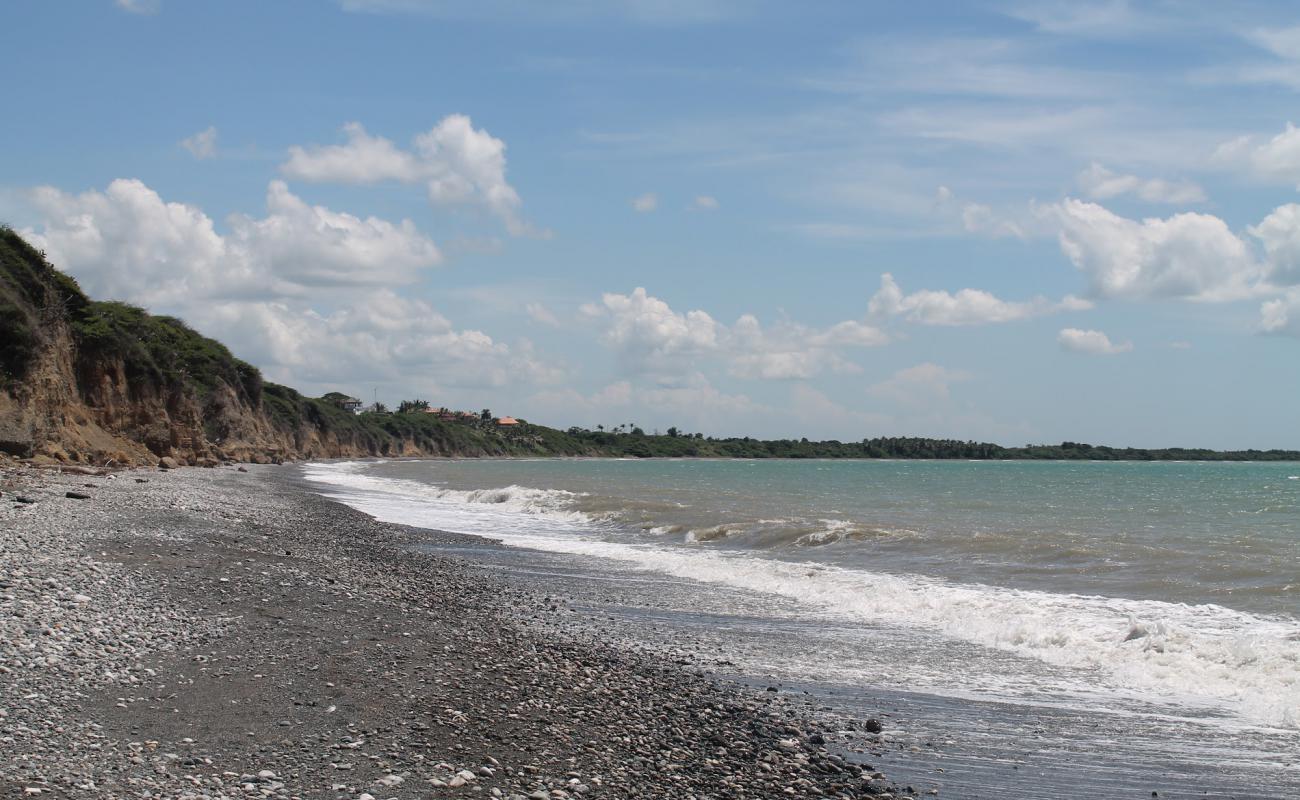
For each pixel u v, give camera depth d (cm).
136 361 7031
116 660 1130
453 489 7144
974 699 1338
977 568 2523
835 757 1057
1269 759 1080
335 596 1758
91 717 931
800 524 3572
